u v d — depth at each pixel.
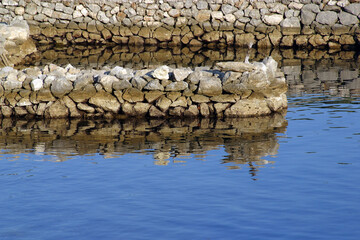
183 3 50.72
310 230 14.35
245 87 26.05
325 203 15.84
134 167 18.98
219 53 46.16
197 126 24.50
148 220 15.05
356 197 16.19
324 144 21.33
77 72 28.95
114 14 51.44
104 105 26.50
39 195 16.81
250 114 26.06
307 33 48.97
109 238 14.20
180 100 26.22
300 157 19.77
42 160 19.94
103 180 17.86
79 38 51.81
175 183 17.45
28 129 24.55
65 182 17.77
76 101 26.59
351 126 23.84
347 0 48.22
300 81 33.91
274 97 26.45
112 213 15.51
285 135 22.70
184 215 15.27
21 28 42.69
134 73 28.33
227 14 50.16
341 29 48.38
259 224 14.70
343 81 33.44
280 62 41.44
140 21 51.25
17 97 26.84
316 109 27.06
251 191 16.73
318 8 48.75
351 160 19.36
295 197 16.27
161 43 51.16
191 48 49.38
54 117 26.69
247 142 21.73
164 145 21.53
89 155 20.42
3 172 18.72
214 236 14.16
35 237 14.34
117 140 22.45
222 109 26.14
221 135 22.86
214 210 15.52
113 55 45.41
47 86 26.75
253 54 45.53
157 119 26.09
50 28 51.69
